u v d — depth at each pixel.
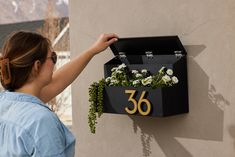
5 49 1.55
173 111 2.16
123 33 2.49
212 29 2.14
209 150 2.20
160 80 2.13
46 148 1.43
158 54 2.32
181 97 2.21
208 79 2.17
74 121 2.74
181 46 2.17
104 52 2.56
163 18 2.31
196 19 2.19
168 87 2.12
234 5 2.06
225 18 2.09
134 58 2.39
